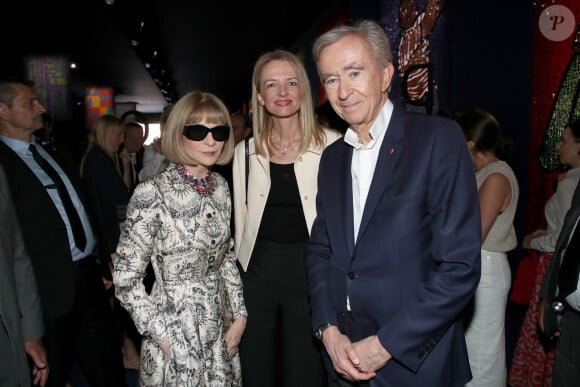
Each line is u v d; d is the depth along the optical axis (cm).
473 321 222
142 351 171
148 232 161
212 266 177
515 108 317
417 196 131
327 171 162
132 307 160
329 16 702
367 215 137
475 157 226
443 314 125
